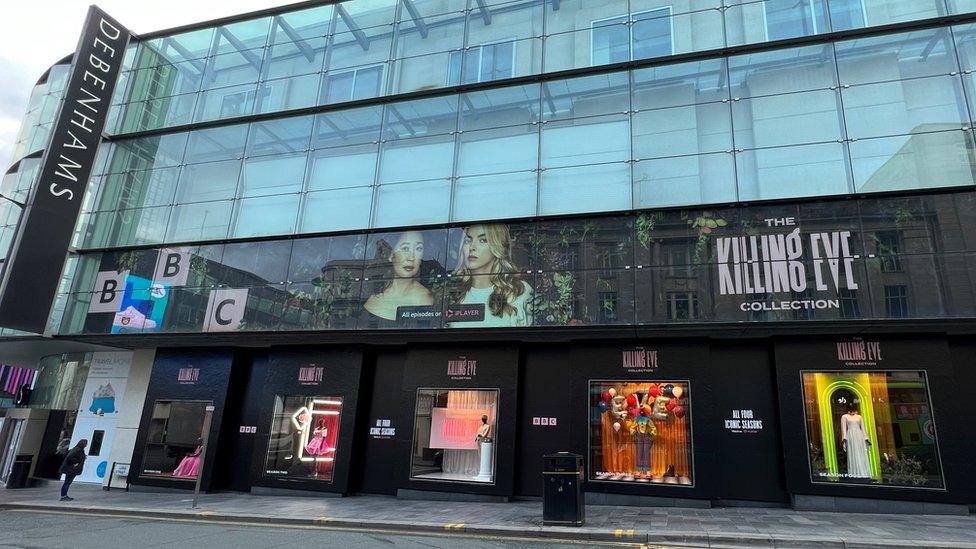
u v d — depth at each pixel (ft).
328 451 52.44
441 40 59.72
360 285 53.01
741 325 42.24
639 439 44.55
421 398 50.93
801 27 48.37
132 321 58.34
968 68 43.29
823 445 41.01
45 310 59.11
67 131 62.49
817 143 44.68
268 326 54.19
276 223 58.29
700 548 29.17
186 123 65.77
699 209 45.75
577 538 31.78
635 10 54.03
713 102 48.26
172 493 55.26
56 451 65.82
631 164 48.73
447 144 55.47
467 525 34.22
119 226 63.00
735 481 43.19
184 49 69.36
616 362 46.44
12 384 127.75
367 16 63.62
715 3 51.57
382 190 55.93
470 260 50.57
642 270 45.75
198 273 58.29
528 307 47.57
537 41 56.13
